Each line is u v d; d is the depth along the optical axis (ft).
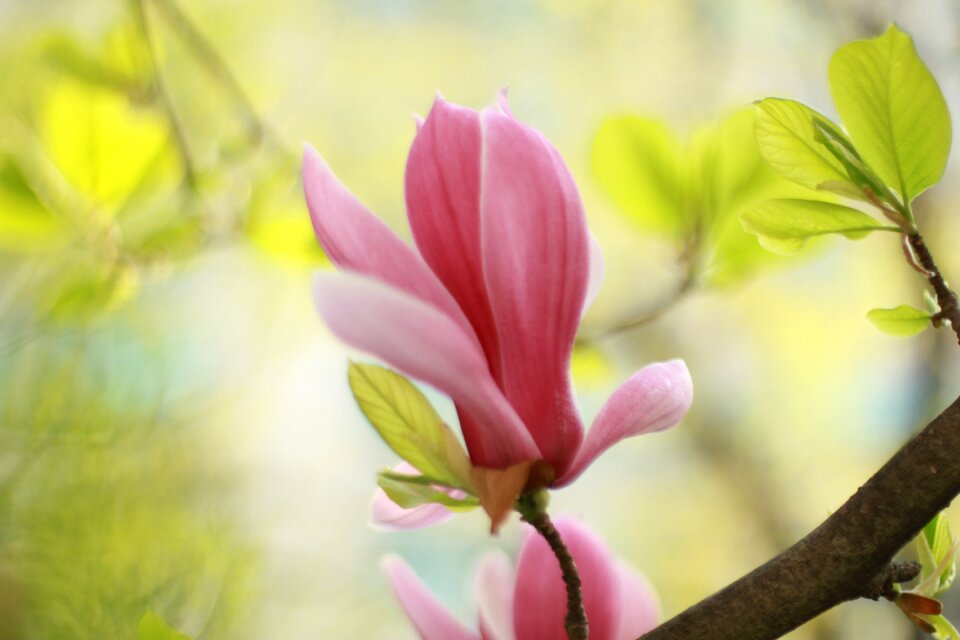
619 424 2.41
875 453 12.50
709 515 13.25
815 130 2.52
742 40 12.51
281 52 9.87
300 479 8.71
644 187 3.28
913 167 2.52
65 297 4.21
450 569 10.45
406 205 2.39
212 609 5.04
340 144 11.91
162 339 5.34
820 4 10.69
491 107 2.40
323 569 6.32
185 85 5.86
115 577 4.80
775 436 13.07
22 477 4.76
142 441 5.23
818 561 2.42
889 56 2.48
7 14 6.84
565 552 2.41
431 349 2.31
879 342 12.19
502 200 2.38
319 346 8.80
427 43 12.92
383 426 2.38
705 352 12.76
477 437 2.40
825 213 2.56
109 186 3.99
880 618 9.48
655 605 2.60
